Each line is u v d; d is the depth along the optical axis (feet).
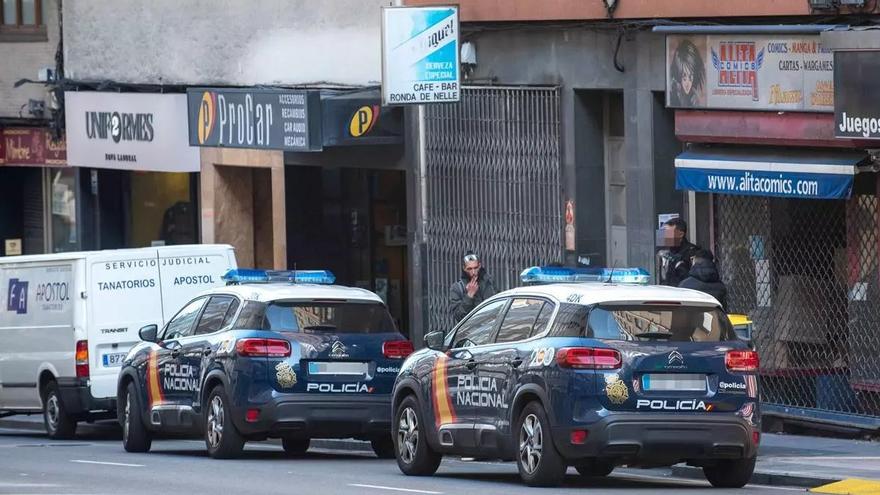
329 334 160.97
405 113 229.25
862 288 169.68
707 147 180.55
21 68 305.12
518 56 208.33
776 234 179.83
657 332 129.59
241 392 159.84
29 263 213.87
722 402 129.59
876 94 155.53
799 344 178.29
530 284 147.13
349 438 172.14
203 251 209.26
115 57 287.28
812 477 136.67
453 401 142.92
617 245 202.90
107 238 302.25
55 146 301.63
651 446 128.26
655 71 188.03
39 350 211.41
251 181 274.16
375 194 254.88
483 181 215.10
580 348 128.47
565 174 202.90
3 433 226.38
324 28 247.50
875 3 161.48
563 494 128.26
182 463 163.94
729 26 174.19
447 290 222.89
